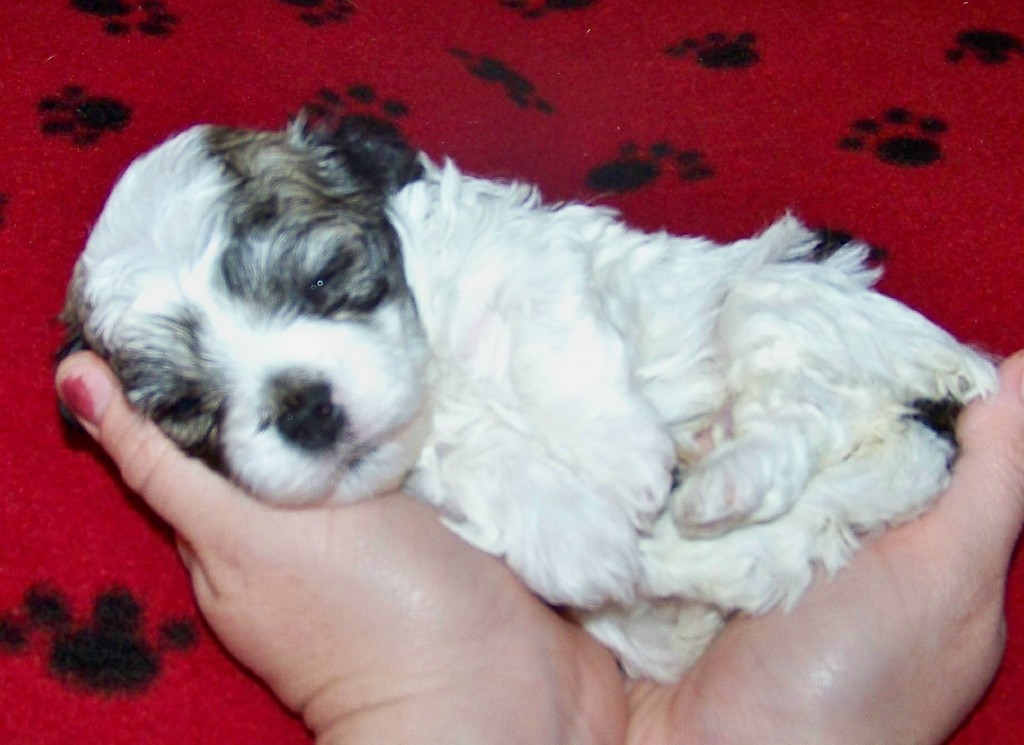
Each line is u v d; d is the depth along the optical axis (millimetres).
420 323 396
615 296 403
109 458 409
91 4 495
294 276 380
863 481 391
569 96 521
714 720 390
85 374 382
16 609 390
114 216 389
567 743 385
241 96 485
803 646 387
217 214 383
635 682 418
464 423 395
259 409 370
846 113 507
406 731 375
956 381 403
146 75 477
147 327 378
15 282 425
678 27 543
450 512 396
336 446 372
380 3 536
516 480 385
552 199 490
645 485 381
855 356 400
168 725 387
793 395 393
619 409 381
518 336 387
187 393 375
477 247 398
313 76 502
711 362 411
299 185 394
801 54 528
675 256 424
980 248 465
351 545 380
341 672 381
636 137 507
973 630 391
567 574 380
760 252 425
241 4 514
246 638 383
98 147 453
